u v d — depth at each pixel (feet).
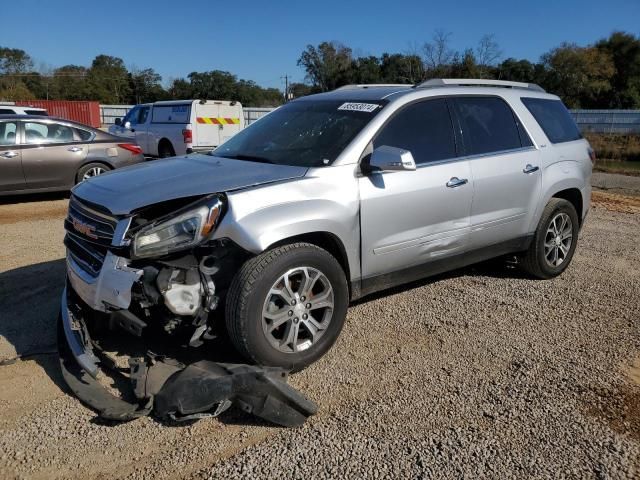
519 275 18.78
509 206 16.25
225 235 10.82
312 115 14.92
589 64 150.61
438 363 12.64
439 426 10.28
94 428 10.21
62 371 11.50
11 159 31.19
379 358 12.83
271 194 11.51
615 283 18.21
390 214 13.32
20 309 15.56
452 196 14.56
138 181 12.22
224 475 8.98
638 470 9.12
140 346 13.01
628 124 105.81
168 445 9.74
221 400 9.95
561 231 18.30
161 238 10.66
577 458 9.40
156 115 57.52
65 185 33.22
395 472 9.04
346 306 12.56
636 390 11.57
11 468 9.16
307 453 9.50
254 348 11.13
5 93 212.64
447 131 15.05
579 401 11.13
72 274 12.01
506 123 16.72
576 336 14.12
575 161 18.35
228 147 15.48
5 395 11.25
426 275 14.93
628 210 32.48
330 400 11.10
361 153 13.10
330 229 12.15
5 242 22.89
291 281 11.89
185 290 10.85
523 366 12.54
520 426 10.28
